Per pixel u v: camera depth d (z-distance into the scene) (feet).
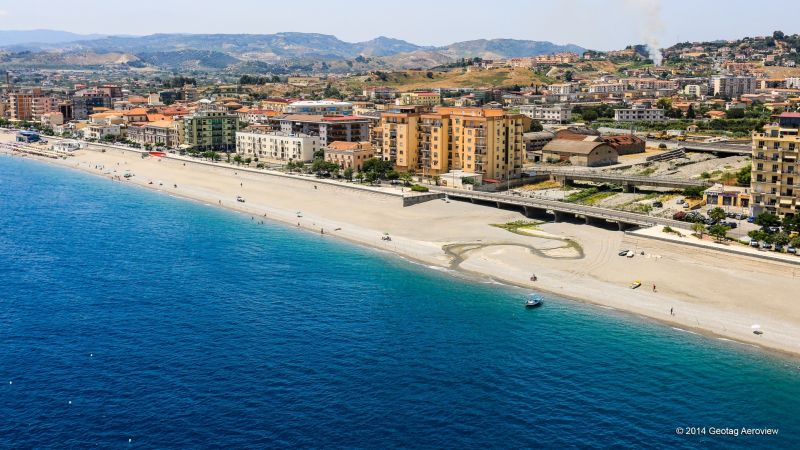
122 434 310.45
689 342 406.41
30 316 445.78
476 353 391.45
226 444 302.45
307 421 319.88
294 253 598.34
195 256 589.32
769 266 509.35
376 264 564.71
